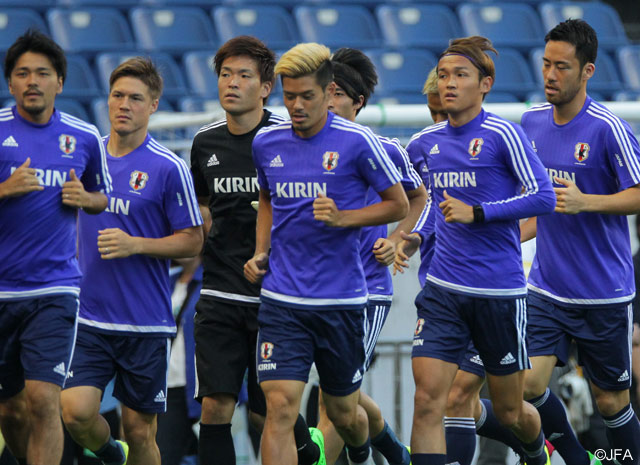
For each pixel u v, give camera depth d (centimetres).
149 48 4625
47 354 1605
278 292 1642
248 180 1839
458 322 1752
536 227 2019
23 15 4591
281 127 1666
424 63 4628
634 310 2320
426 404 1730
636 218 2356
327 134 1634
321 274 1634
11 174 1606
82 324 1775
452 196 1767
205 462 1847
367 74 2017
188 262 2250
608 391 2003
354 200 1647
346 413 1739
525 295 1773
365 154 1625
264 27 4769
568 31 1870
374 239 1989
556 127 1942
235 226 1850
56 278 1636
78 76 4319
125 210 1786
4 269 1619
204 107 4159
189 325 2227
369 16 4894
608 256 1942
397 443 2112
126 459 1888
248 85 1809
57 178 1625
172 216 1802
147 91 1781
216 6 4919
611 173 1911
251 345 1870
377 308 1984
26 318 1627
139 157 1797
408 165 1966
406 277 2384
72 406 1741
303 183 1630
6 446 1917
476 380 1930
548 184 1723
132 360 1795
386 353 2372
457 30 4981
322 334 1650
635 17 5434
